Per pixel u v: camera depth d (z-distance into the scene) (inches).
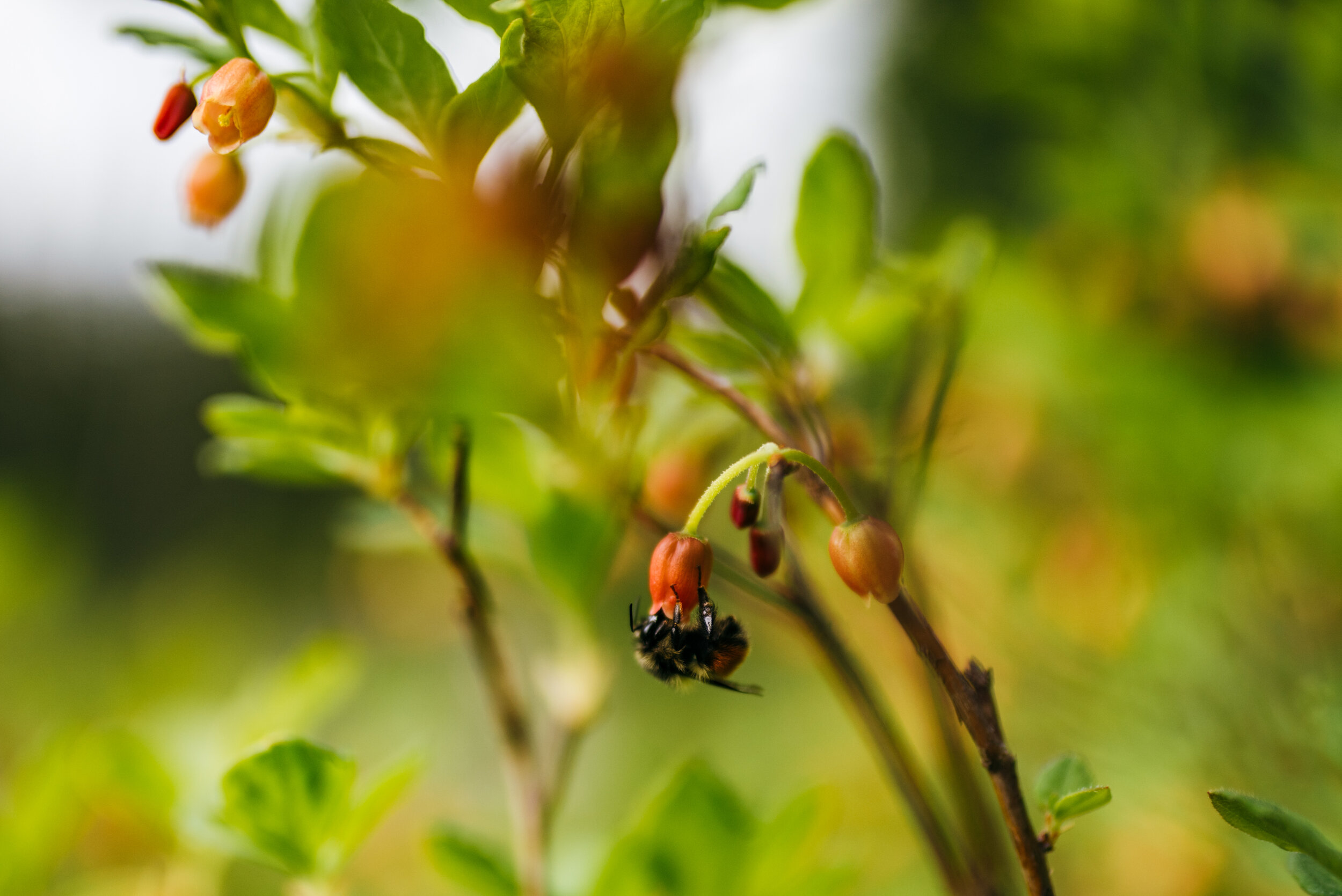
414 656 38.7
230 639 42.6
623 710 34.6
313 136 10.6
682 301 11.9
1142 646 14.6
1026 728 15.1
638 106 10.5
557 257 10.7
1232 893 14.0
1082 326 17.3
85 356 62.0
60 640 35.9
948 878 11.5
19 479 57.7
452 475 12.1
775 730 30.5
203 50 10.9
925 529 16.5
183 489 62.6
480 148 10.6
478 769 33.6
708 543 10.5
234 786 11.2
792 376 11.6
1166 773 13.4
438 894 20.5
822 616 11.7
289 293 11.6
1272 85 16.9
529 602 28.5
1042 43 18.9
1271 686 13.3
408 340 10.9
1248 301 16.2
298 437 11.8
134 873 13.0
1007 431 18.0
